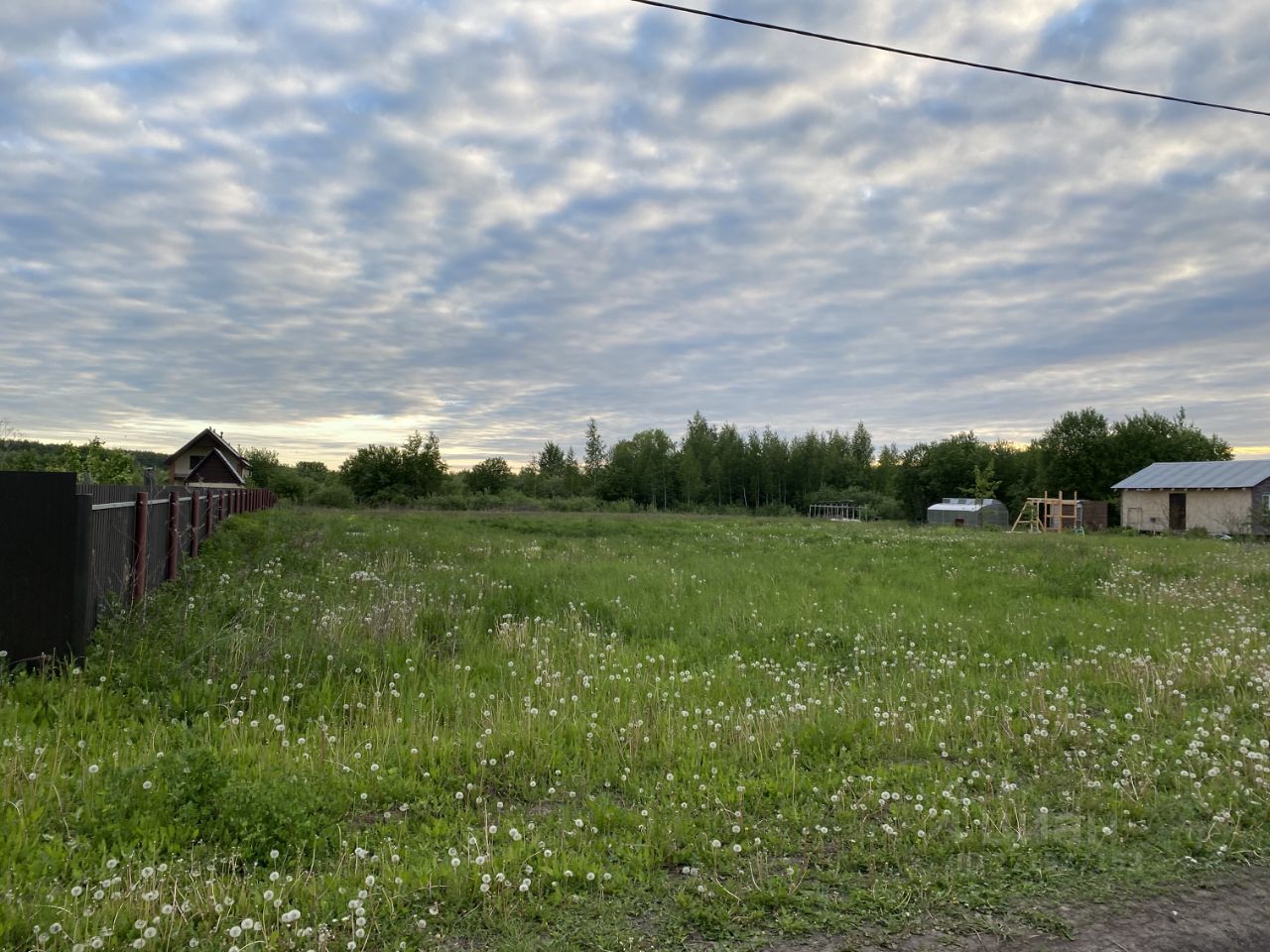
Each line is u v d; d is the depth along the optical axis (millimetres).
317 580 11727
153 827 4160
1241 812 4688
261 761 5199
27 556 6789
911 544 21250
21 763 4754
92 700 6184
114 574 8078
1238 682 7699
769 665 8508
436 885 3748
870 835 4402
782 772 5383
